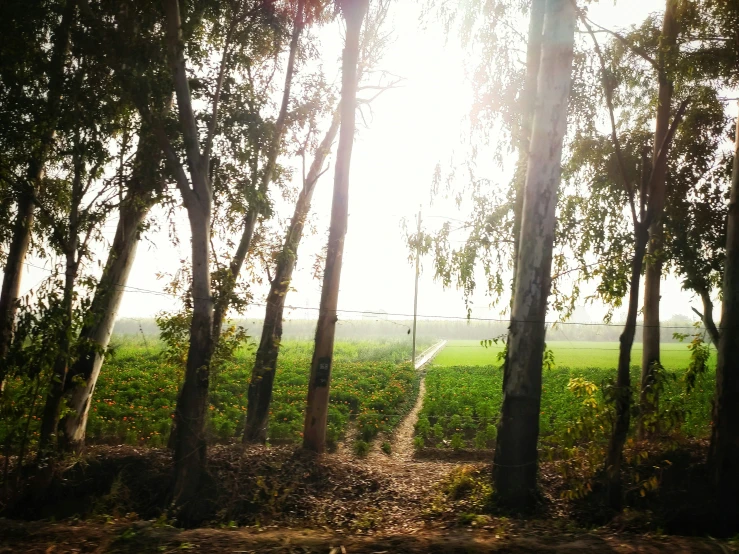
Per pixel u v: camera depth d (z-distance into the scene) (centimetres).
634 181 1356
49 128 1111
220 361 1173
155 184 1210
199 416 1123
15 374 1103
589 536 760
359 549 680
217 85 1220
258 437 1510
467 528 873
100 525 793
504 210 1317
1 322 1317
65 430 1269
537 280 1094
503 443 1096
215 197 1280
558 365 4350
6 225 1263
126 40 1117
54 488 1133
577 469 1137
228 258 1412
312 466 1254
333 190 1420
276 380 2692
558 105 1085
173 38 1116
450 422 1995
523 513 1041
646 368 1371
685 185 1399
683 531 992
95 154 1123
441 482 1235
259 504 1111
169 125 1183
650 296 1385
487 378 3253
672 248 1309
